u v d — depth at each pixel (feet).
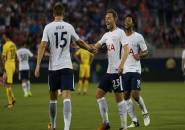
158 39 333.42
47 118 129.49
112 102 177.06
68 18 342.64
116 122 121.49
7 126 114.11
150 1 366.02
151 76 310.86
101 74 302.86
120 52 99.50
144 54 116.57
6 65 160.15
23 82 205.26
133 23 116.88
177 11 356.59
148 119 115.96
